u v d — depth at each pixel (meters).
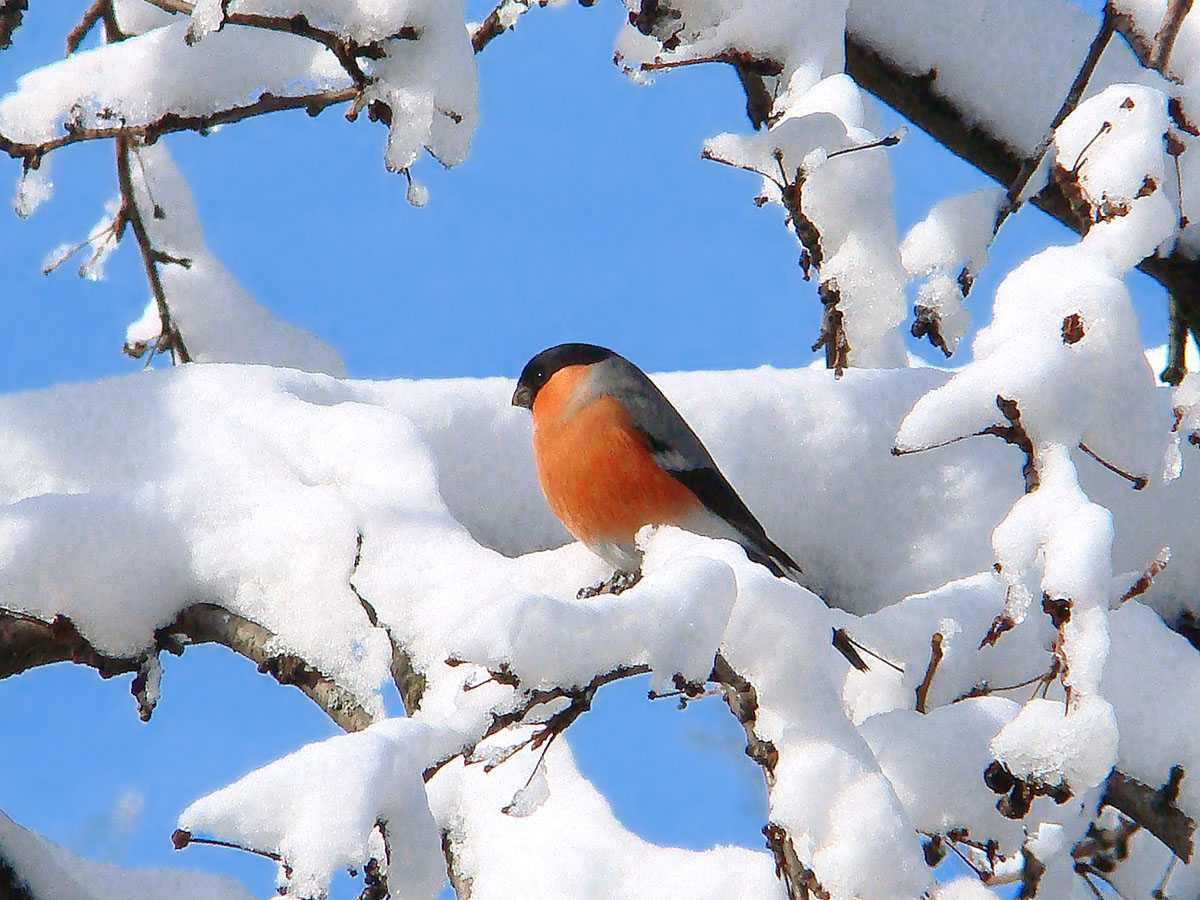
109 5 9.26
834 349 8.13
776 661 4.51
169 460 6.29
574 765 5.29
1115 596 5.39
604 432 7.06
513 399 7.44
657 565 5.10
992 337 5.28
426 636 5.29
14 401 6.70
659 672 4.08
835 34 7.84
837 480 7.43
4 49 7.41
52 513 5.87
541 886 4.87
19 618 5.78
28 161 7.26
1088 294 5.16
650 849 5.03
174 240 10.19
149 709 5.95
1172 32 6.77
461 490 7.29
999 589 5.99
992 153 10.36
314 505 5.81
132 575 5.84
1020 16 10.24
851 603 7.40
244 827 3.88
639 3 6.96
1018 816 4.61
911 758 5.05
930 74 10.20
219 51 7.29
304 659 5.68
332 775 3.96
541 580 7.22
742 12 7.73
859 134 7.18
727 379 7.55
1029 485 4.96
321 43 7.02
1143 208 5.55
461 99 6.77
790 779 4.29
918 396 7.72
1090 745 4.33
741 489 7.31
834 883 4.16
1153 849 7.91
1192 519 7.70
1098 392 5.15
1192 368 11.00
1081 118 5.79
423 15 6.63
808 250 7.40
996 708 5.21
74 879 6.49
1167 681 6.35
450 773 5.21
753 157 7.22
